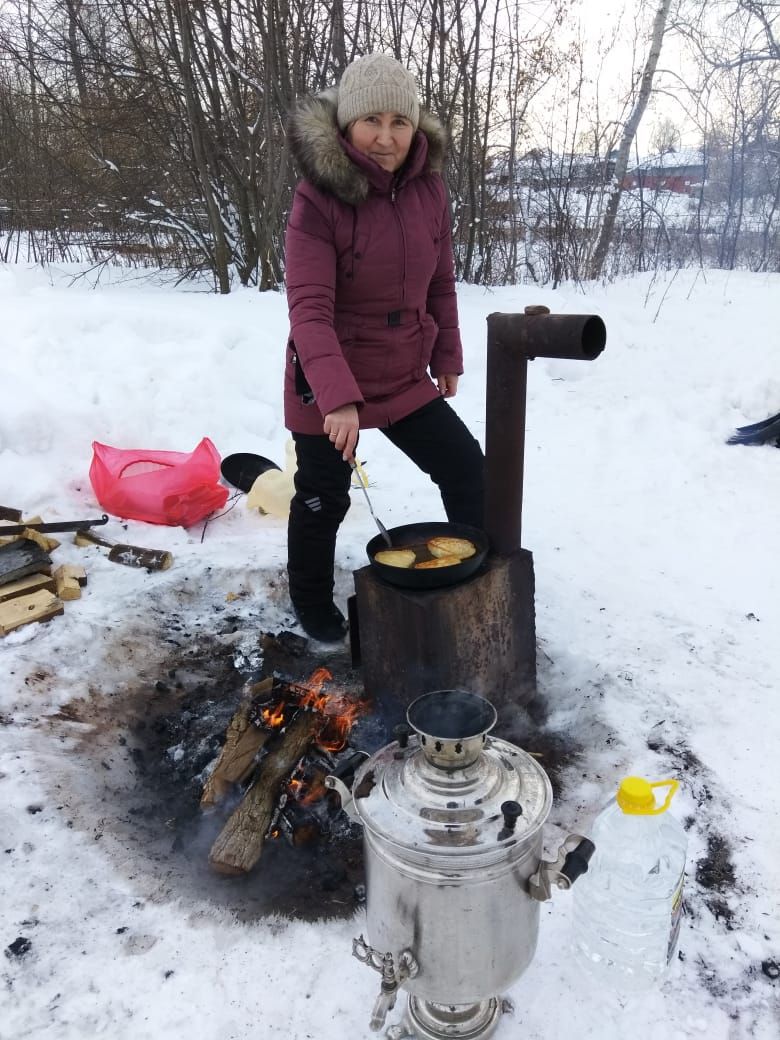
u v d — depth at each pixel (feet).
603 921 5.13
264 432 14.73
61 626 8.63
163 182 29.86
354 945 4.18
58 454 12.26
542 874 4.08
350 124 6.84
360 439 15.02
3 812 6.08
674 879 4.90
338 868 6.10
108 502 11.28
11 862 5.73
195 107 25.64
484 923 3.97
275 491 11.85
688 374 18.49
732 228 41.34
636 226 39.75
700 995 4.98
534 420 16.47
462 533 7.64
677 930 4.87
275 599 9.99
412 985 4.21
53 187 33.47
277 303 22.13
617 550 11.18
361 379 7.77
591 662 8.46
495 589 7.09
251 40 26.14
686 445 14.84
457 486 8.42
